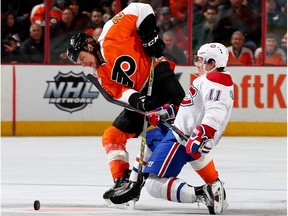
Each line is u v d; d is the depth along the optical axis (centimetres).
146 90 1281
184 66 2427
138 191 1225
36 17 2459
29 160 1900
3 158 1938
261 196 1408
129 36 1261
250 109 2430
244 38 2473
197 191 1188
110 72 1257
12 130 2425
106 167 1788
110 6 2464
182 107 1195
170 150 1194
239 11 2470
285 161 1897
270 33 2470
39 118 2430
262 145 2209
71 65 2428
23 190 1473
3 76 2416
